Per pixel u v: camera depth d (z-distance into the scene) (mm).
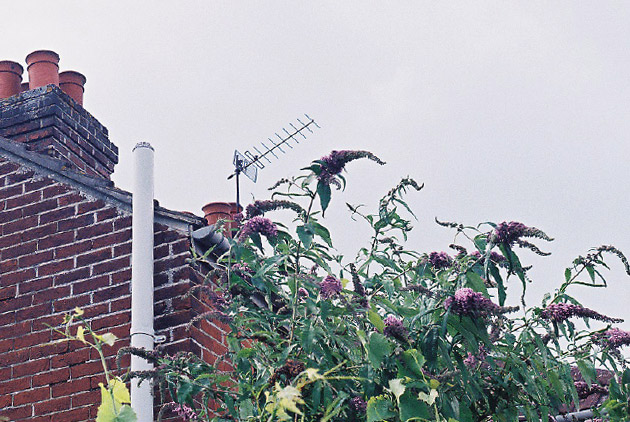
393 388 3775
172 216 6062
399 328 4016
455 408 4055
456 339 4332
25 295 6277
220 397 4316
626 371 4426
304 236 4289
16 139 7234
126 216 6277
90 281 6152
